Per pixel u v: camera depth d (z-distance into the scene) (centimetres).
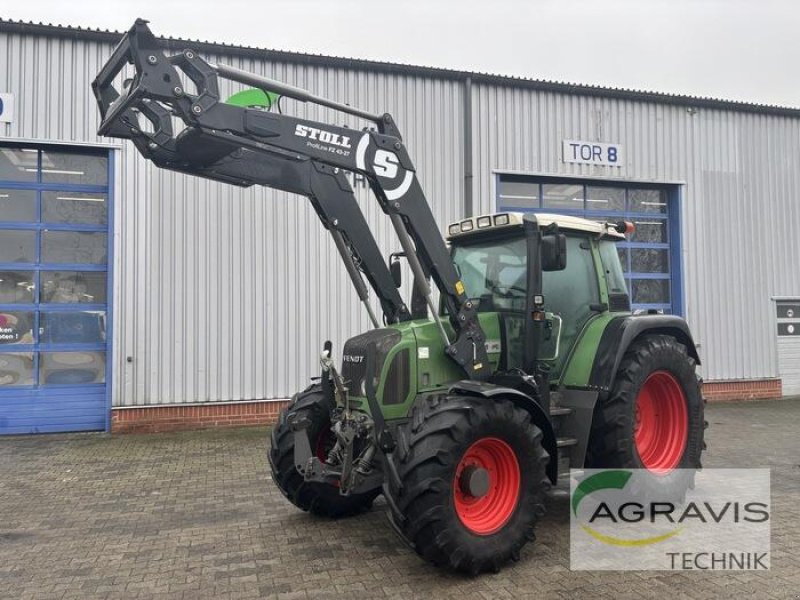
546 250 461
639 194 1224
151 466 721
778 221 1275
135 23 366
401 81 1050
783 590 365
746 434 876
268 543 459
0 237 927
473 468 393
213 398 948
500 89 1111
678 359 539
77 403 930
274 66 992
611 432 493
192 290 946
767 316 1252
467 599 357
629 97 1181
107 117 400
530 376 461
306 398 521
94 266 951
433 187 1062
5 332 919
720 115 1249
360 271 558
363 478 427
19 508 563
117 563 427
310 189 456
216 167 425
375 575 395
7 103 905
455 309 460
